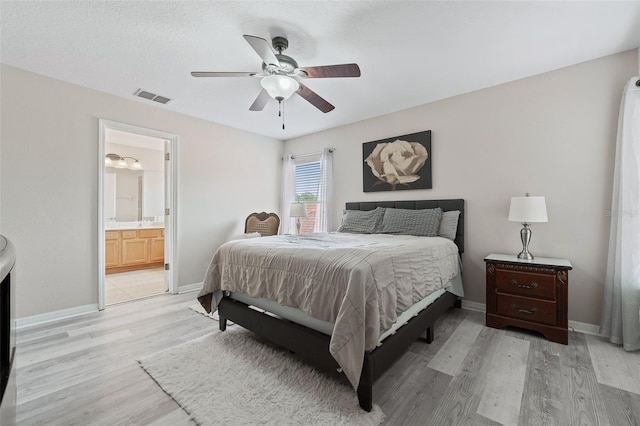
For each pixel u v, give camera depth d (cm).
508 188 285
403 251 197
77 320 273
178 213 371
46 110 270
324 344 165
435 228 304
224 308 241
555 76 260
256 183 472
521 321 240
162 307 314
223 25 198
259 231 439
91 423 138
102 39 214
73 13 185
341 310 149
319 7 180
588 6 179
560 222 257
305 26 199
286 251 198
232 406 149
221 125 421
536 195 269
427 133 337
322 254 178
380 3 177
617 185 223
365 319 148
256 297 212
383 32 205
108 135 455
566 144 254
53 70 260
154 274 482
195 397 156
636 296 207
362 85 292
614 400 154
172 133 366
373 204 384
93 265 298
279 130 454
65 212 281
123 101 322
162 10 183
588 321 245
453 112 320
